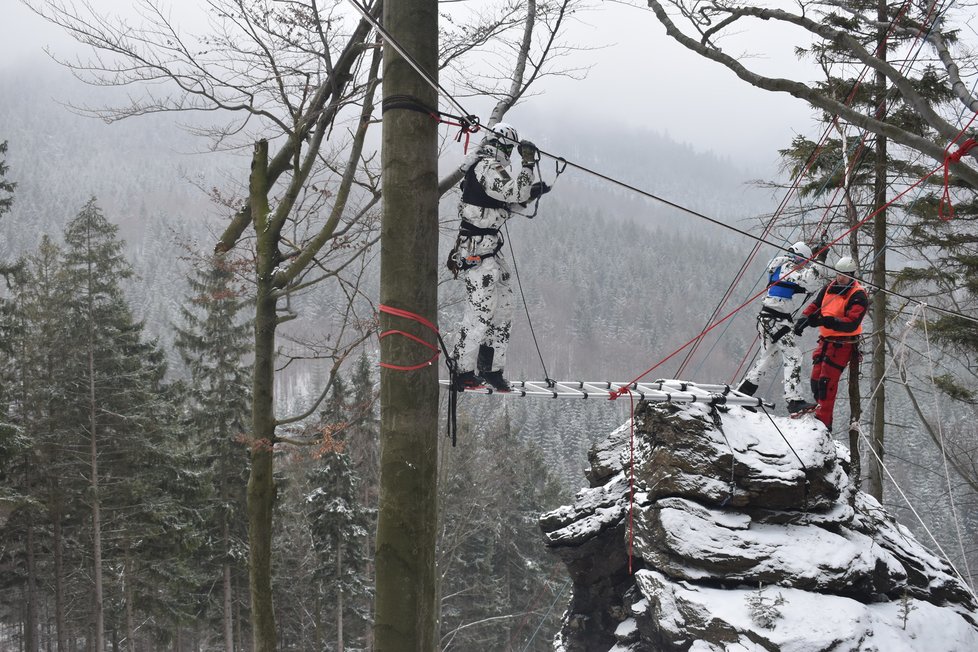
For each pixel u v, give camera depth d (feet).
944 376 50.44
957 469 50.06
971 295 48.52
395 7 13.64
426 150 13.67
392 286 13.50
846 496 32.60
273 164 32.48
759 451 30.58
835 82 44.14
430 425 13.66
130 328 82.99
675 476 30.01
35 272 82.74
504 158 18.90
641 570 30.04
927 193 46.70
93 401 77.15
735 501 29.58
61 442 78.23
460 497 83.25
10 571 83.71
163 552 83.97
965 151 18.11
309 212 34.19
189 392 83.76
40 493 81.00
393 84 13.61
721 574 28.02
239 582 90.43
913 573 32.14
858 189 48.11
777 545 28.81
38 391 80.59
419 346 13.47
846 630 25.53
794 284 29.86
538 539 107.55
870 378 50.96
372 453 86.33
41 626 108.47
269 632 31.12
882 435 50.14
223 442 82.07
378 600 13.42
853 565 28.43
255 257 32.42
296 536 97.96
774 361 31.07
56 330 80.02
